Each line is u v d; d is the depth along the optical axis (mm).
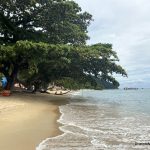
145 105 31969
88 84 49625
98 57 39344
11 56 35094
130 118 18484
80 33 43625
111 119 17906
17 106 24688
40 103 30562
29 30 41688
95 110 24703
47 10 39531
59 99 42062
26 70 44375
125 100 44312
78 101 40094
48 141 10727
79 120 17312
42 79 51500
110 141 10742
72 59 40344
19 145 10039
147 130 13391
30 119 17016
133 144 10234
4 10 39469
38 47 33594
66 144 10195
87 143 10383
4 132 12562
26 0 38031
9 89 40344
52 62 38844
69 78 49312
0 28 37688
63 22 41062
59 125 15016
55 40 41375
